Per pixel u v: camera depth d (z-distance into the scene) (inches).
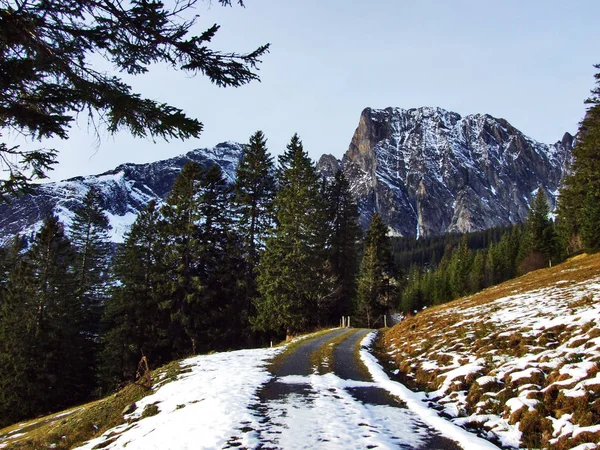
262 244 1520.7
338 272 1776.6
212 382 512.4
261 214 1556.3
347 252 1817.2
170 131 254.2
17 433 868.0
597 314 505.0
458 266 3346.5
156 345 1387.8
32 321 1294.3
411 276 5625.0
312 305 1405.0
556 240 2498.8
